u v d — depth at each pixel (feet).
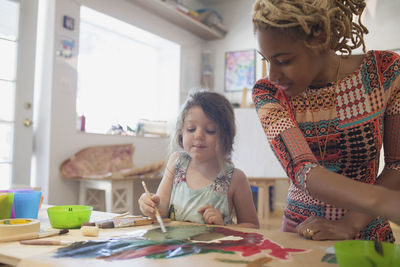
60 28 8.24
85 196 8.25
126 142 10.15
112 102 11.28
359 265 1.37
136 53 12.23
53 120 8.13
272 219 10.50
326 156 2.44
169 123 11.43
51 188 8.03
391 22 10.64
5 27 7.50
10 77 7.62
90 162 8.73
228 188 3.23
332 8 1.91
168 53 12.91
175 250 1.78
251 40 13.30
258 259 1.63
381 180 2.25
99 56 10.86
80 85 10.23
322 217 2.26
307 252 1.78
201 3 13.92
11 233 2.08
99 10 9.30
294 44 1.81
